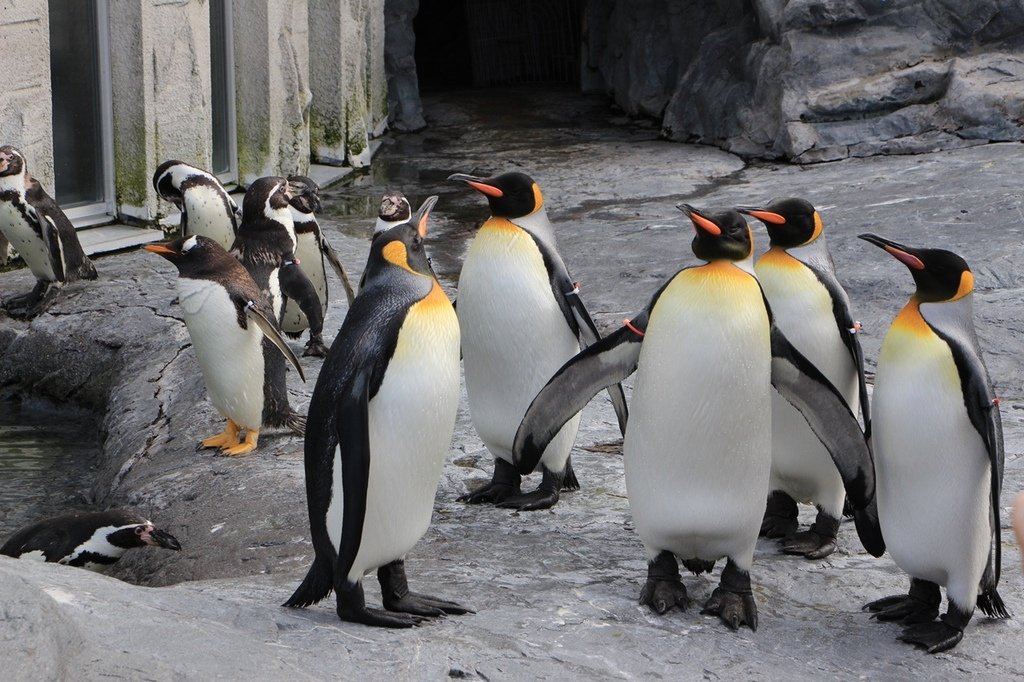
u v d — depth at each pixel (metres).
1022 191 12.80
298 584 4.92
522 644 4.16
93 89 12.69
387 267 4.16
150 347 9.60
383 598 4.37
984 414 4.16
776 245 5.21
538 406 4.90
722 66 19.23
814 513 6.07
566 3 25.19
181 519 6.60
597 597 4.75
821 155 17.03
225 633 3.76
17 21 10.92
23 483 7.96
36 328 10.16
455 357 4.16
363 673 3.70
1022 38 17.16
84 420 9.57
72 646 3.21
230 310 6.88
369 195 16.06
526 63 25.47
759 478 4.48
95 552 6.01
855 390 5.31
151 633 3.57
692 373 4.31
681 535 4.54
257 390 7.23
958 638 4.46
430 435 4.11
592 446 7.21
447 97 23.95
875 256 10.92
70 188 12.68
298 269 8.32
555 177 16.77
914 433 4.27
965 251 10.81
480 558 5.27
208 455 7.39
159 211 13.01
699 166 17.14
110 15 12.45
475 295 5.67
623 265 11.73
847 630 4.59
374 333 3.99
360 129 18.03
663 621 4.56
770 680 4.05
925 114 17.03
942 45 17.25
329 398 3.99
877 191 13.87
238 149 15.57
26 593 3.19
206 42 13.78
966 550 4.36
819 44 17.44
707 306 4.29
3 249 11.35
